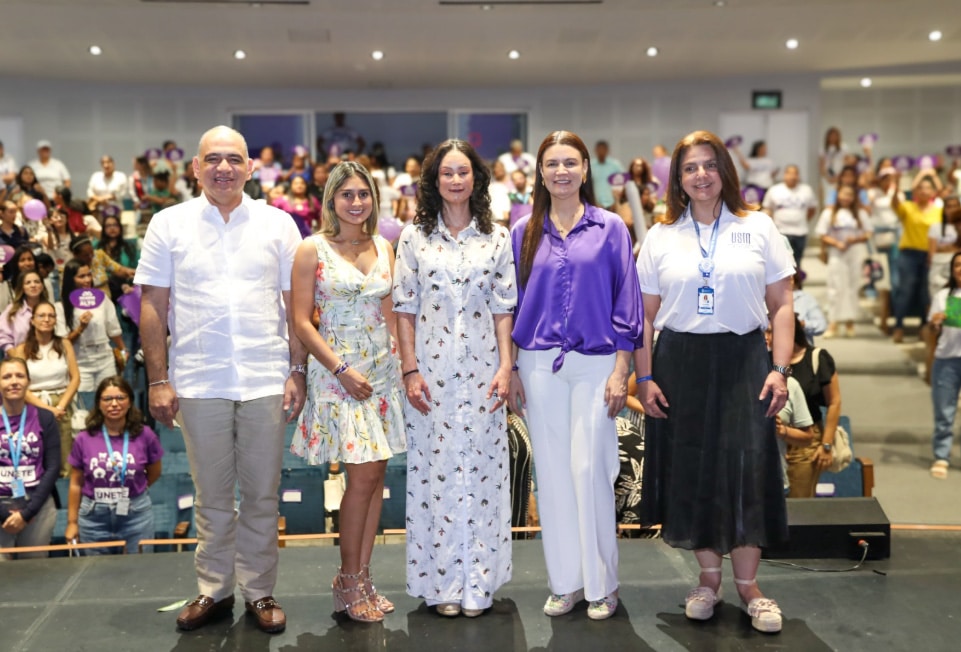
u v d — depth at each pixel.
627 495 4.63
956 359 6.87
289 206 9.27
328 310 3.28
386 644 3.16
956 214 9.15
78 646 3.15
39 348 6.45
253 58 12.83
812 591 3.51
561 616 3.36
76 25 11.09
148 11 10.57
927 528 4.05
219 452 3.25
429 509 3.34
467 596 3.33
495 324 3.33
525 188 10.12
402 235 3.32
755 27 11.42
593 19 11.00
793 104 15.12
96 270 8.05
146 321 3.22
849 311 10.04
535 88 15.63
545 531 3.36
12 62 13.20
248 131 15.73
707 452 3.25
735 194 3.23
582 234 3.26
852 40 12.16
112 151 15.41
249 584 3.30
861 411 8.15
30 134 15.22
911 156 15.88
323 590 3.59
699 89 15.30
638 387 3.36
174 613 3.39
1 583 3.63
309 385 3.34
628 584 3.62
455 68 13.63
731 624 3.28
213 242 3.21
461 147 3.24
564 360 3.27
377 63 13.19
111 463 4.91
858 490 5.30
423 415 3.33
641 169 9.28
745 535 3.21
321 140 15.76
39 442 4.86
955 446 7.50
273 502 3.31
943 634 3.18
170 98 15.41
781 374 3.19
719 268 3.18
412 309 3.30
